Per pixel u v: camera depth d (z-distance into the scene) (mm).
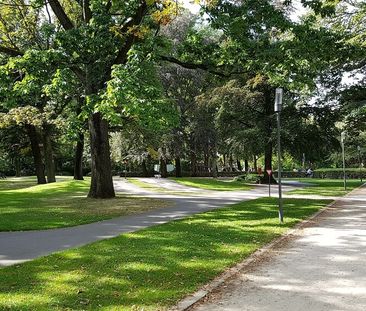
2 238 11117
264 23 17891
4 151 45875
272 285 6562
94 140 21266
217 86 37562
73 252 8906
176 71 40094
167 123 16375
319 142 37688
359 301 5738
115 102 14258
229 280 6871
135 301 5770
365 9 23750
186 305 5637
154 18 17047
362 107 29422
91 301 5762
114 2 18406
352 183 37719
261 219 13477
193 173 58469
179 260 8062
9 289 6344
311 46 17078
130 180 41094
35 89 16406
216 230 11438
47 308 5477
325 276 7008
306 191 27484
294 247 9383
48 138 39469
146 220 13859
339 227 11984
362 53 17734
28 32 27766
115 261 8016
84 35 17062
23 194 27062
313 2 17531
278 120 13148
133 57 15914
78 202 19859
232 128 39406
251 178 42125
